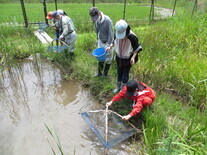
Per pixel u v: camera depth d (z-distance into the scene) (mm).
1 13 11281
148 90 3398
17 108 4023
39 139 3246
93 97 4324
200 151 2486
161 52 5363
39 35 7141
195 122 3318
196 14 8523
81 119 3697
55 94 4469
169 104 3834
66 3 16984
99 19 4086
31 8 13289
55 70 5441
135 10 14328
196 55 5336
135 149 3047
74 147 3104
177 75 4520
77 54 5930
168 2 18125
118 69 3973
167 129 3219
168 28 6953
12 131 3408
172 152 2604
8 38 6676
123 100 3967
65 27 5070
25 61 5883
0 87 4684
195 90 3979
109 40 4203
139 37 6195
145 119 3447
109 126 3430
